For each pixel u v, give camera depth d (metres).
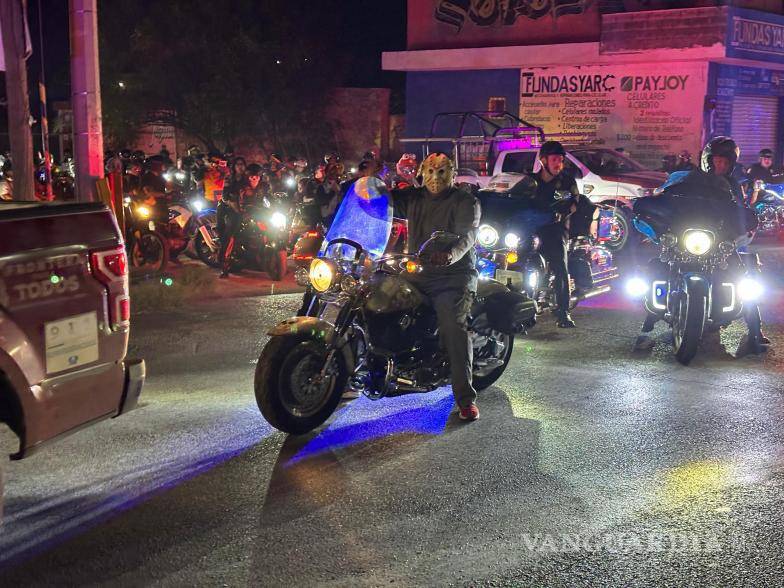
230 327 9.39
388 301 5.96
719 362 7.98
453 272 6.18
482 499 4.95
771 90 25.05
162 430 6.07
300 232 12.48
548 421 6.30
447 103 26.77
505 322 6.76
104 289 4.54
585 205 9.55
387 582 4.03
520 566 4.18
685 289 7.79
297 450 5.71
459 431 6.09
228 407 6.59
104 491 5.04
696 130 22.83
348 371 6.03
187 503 4.88
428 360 6.32
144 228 13.34
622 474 5.31
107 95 31.64
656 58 22.72
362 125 32.72
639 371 7.67
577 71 24.50
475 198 6.17
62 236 4.35
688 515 4.73
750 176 18.11
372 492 5.05
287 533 4.52
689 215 7.86
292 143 32.50
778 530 4.56
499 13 25.58
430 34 26.84
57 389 4.30
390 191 6.20
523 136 19.09
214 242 13.55
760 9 23.95
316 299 6.13
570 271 9.53
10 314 4.08
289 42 31.61
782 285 11.90
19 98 12.18
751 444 5.84
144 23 31.00
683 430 6.11
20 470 5.33
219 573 4.11
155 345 8.57
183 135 33.12
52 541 4.43
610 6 23.84
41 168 19.17
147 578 4.07
